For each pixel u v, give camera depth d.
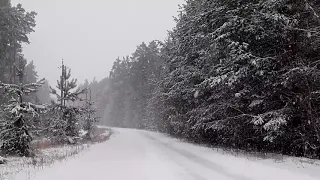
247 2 12.38
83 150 17.12
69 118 22.44
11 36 33.50
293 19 10.52
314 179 7.05
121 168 10.67
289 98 11.26
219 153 13.63
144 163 12.00
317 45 10.64
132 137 31.38
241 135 13.96
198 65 18.58
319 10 10.58
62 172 9.57
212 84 12.23
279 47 11.88
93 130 30.08
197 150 16.17
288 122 11.12
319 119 10.18
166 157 14.09
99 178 8.80
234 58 11.77
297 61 10.82
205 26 14.34
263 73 11.31
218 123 14.99
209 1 14.47
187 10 21.20
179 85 21.33
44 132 21.03
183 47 20.91
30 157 13.61
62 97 22.34
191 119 20.00
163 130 39.34
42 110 15.20
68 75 22.72
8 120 14.18
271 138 10.73
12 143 13.74
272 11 10.88
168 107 28.45
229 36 12.38
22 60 15.09
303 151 11.12
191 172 9.88
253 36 12.16
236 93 12.36
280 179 7.69
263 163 9.75
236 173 9.23
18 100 14.47
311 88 10.38
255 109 12.78
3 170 9.97
